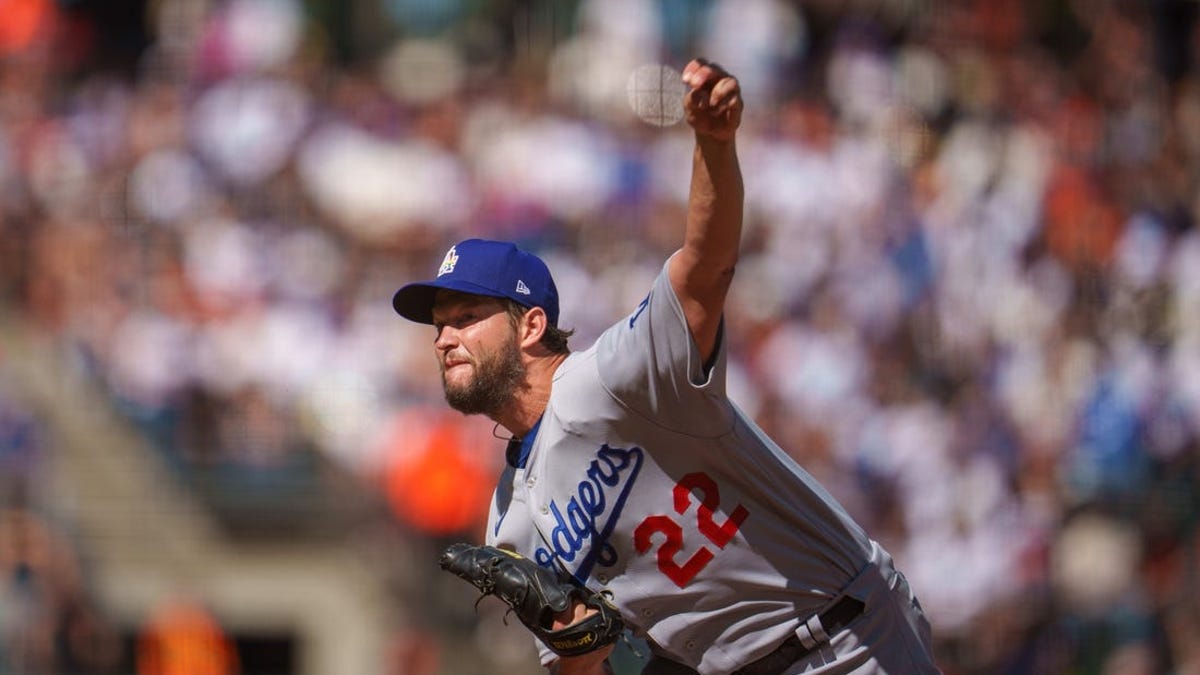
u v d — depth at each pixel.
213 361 40.50
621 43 50.16
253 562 39.72
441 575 39.03
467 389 15.30
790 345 42.47
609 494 14.99
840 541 15.43
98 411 40.22
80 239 42.59
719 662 15.48
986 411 43.00
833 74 52.12
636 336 14.48
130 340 40.81
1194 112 57.75
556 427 15.08
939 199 48.72
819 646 15.34
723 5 51.97
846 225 46.72
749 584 15.19
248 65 47.44
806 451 40.50
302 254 42.91
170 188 44.06
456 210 44.84
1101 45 57.81
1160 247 50.16
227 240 42.38
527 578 14.96
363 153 45.50
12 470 38.41
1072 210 50.34
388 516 39.06
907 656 15.67
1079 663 39.53
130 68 51.53
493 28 53.38
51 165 44.62
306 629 39.59
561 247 44.06
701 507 14.98
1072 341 45.72
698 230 13.94
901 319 44.62
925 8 55.03
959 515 40.38
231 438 40.12
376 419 39.84
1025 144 52.50
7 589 37.03
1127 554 41.16
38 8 49.88
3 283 42.16
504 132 46.50
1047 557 40.50
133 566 39.25
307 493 39.94
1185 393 46.19
